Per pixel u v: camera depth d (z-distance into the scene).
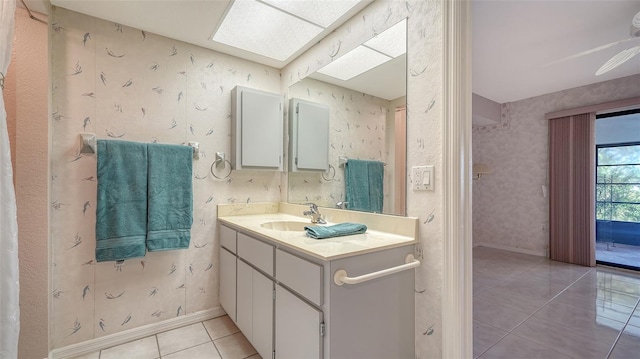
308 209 2.08
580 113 3.54
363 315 1.17
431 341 1.30
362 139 1.70
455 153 1.22
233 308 1.87
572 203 3.64
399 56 1.48
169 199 1.87
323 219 1.94
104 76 1.77
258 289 1.54
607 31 2.28
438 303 1.27
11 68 1.47
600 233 4.08
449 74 1.23
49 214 1.58
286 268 1.30
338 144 1.89
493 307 2.34
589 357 1.67
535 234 4.04
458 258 1.22
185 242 1.92
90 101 1.73
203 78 2.11
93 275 1.73
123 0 1.58
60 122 1.64
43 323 1.53
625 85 3.24
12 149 1.46
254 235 1.61
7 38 1.07
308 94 2.15
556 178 3.79
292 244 1.25
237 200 2.25
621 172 3.91
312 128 2.12
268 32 1.93
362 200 1.69
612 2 1.92
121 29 1.83
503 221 4.37
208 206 2.12
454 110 1.22
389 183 1.53
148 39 1.91
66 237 1.66
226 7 1.66
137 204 1.76
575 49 2.59
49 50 1.58
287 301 1.29
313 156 2.10
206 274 2.11
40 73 1.52
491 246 4.50
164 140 1.96
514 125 4.23
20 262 1.48
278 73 2.48
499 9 2.00
